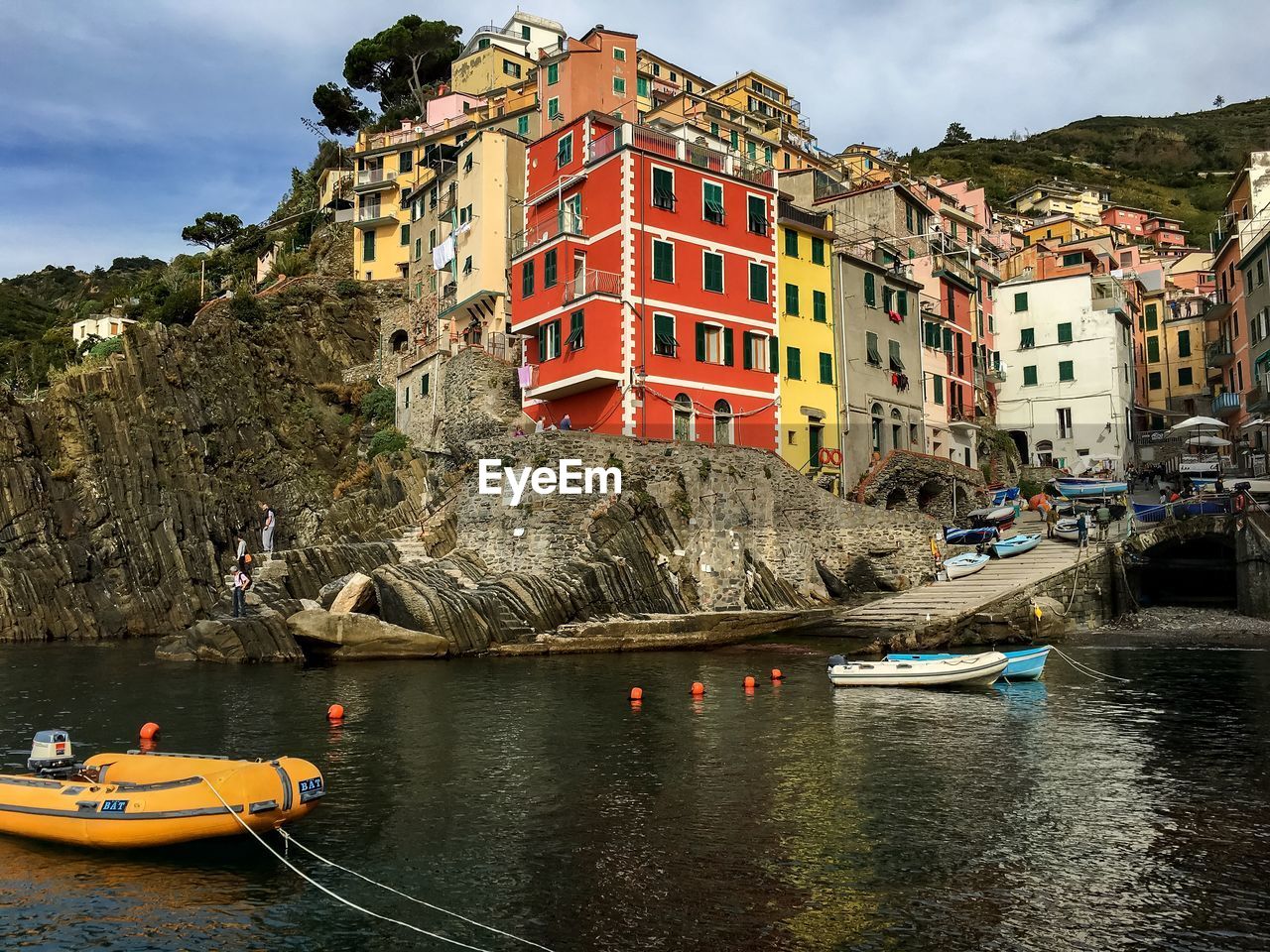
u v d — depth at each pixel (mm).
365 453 61344
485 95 85688
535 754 18625
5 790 13508
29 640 44875
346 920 10734
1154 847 12992
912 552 45250
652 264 45219
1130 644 35219
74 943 10172
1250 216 63781
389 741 19797
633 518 38688
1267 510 40812
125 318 85750
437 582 35812
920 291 63281
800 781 16484
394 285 72188
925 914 10750
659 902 11141
